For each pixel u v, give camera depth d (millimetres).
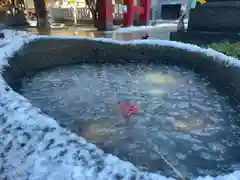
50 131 1265
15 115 1434
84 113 2689
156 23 19906
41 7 11969
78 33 10836
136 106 2906
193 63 4246
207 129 2369
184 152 1979
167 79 3922
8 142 1229
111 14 13023
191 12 7004
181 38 7051
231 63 3285
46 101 3025
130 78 4086
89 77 4152
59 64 4746
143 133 2285
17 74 3488
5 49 3738
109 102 3053
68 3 17203
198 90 3412
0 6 13977
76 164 1018
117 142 2105
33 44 4535
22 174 1039
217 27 6699
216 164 1825
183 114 2701
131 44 5121
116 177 942
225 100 3029
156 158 1879
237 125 2453
